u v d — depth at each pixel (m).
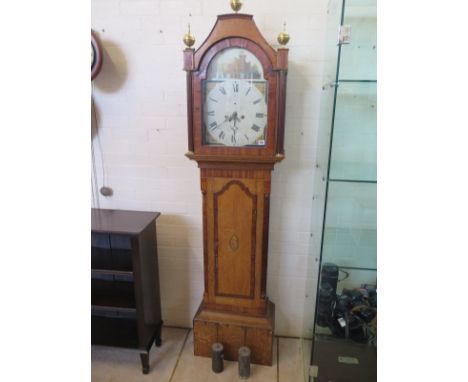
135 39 1.53
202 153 1.38
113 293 1.66
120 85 1.60
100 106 1.65
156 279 1.72
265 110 1.31
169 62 1.55
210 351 1.68
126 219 1.59
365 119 1.32
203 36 1.50
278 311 1.84
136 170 1.73
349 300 1.47
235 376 1.58
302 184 1.63
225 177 1.43
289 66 1.48
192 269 1.85
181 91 1.58
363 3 1.19
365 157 1.35
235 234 1.50
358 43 1.23
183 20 1.49
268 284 1.80
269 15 1.44
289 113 1.54
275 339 1.85
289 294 1.80
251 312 1.61
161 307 1.93
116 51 1.56
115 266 1.55
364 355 1.43
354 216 1.41
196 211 1.76
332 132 1.28
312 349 1.45
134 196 1.77
